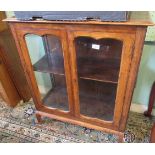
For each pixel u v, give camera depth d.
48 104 1.48
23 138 1.50
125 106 1.13
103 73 1.14
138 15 0.94
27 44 1.20
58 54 1.32
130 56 0.92
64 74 1.20
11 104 1.81
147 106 1.61
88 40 1.12
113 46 1.12
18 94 1.87
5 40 1.57
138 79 1.47
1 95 1.81
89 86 1.33
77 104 1.30
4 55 1.60
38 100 1.46
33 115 1.73
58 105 1.46
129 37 0.86
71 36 0.97
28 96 1.93
